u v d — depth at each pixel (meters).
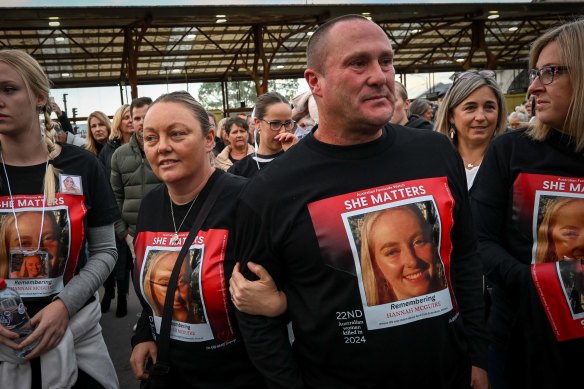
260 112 3.71
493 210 1.87
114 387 2.08
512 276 1.76
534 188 1.76
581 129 1.66
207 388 1.75
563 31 1.69
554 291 1.69
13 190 1.89
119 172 4.36
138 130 4.26
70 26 14.46
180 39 16.77
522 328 1.76
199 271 1.70
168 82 22.72
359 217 1.42
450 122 2.79
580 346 1.69
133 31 16.08
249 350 1.56
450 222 1.47
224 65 21.42
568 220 1.71
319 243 1.42
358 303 1.39
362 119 1.38
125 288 4.92
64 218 1.91
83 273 1.96
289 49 20.03
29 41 16.09
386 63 1.42
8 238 1.86
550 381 1.73
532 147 1.79
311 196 1.44
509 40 22.20
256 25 16.81
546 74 1.70
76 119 20.92
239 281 1.54
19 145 1.88
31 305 1.88
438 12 16.28
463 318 1.61
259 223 1.49
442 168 1.50
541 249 1.75
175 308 1.72
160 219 1.86
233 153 5.00
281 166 1.51
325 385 1.47
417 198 1.44
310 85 1.50
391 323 1.39
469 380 1.54
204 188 1.81
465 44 22.11
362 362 1.40
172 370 1.76
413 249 1.41
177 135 1.72
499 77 29.38
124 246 4.86
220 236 1.72
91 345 2.02
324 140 1.50
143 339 1.88
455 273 1.63
